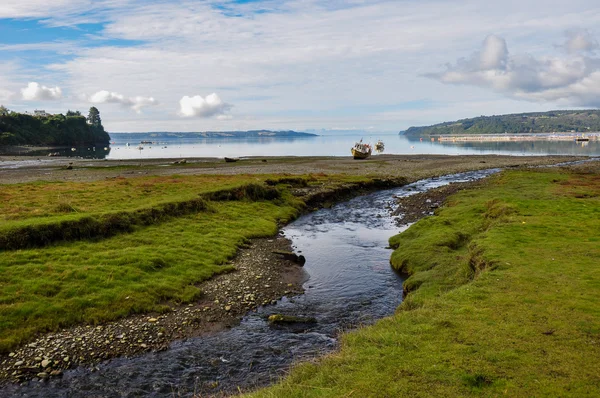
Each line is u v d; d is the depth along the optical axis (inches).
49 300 653.9
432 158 4195.4
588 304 486.6
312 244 1156.5
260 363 526.6
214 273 865.5
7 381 484.4
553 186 1731.1
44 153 5974.4
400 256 946.1
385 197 2018.9
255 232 1221.1
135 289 724.0
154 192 1497.3
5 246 820.6
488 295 539.2
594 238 796.0
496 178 2294.5
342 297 761.6
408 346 418.3
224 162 3683.6
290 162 3646.7
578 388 323.6
